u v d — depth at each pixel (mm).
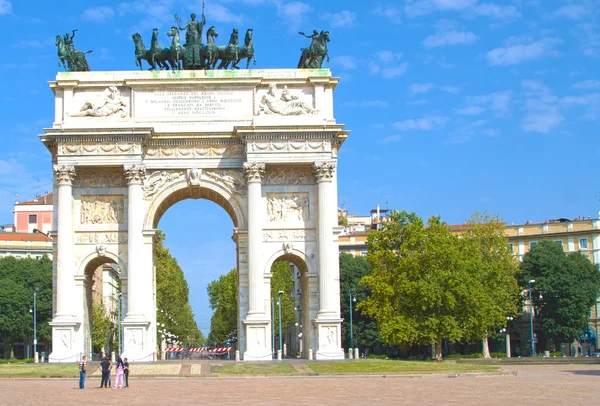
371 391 60719
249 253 95875
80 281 96750
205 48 101750
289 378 77625
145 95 99188
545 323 162500
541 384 68188
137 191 95812
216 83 99188
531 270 162125
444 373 81500
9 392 63469
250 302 95438
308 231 98438
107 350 195375
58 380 78500
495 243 140625
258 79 99312
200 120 98875
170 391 63062
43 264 163500
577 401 51375
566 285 159000
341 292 168875
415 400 52656
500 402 50844
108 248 97125
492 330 138125
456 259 118062
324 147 97125
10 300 153625
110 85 98500
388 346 167500
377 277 122688
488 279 130375
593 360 118750
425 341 117562
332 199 97562
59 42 101062
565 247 185125
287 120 97562
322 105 100000
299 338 187625
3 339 160500
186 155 98500
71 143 95750
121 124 96500
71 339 94250
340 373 80438
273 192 98562
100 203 98000
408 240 121375
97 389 67250
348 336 167000
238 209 98125
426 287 115125
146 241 97250
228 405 50062
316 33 102688
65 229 95188
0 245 188375
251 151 96625
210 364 87500
